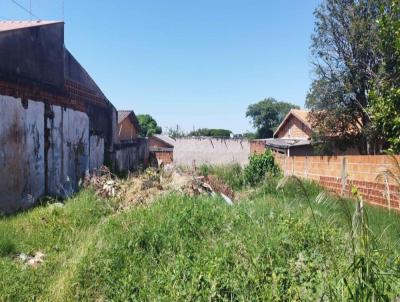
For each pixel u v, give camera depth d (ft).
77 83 49.75
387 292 8.01
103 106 58.65
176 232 15.90
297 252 12.70
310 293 9.62
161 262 13.76
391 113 25.61
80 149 45.29
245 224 16.08
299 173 43.14
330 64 53.21
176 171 37.42
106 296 12.44
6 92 29.55
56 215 23.30
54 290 13.04
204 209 18.79
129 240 15.65
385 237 14.05
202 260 12.69
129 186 30.42
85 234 19.11
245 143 74.08
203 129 159.33
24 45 33.17
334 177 31.40
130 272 13.50
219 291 10.76
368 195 24.53
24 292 13.19
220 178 46.14
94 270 13.83
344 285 8.09
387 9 44.32
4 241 18.08
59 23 39.93
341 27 51.16
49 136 36.65
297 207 19.76
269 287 10.50
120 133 95.66
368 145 49.32
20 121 31.37
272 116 150.92
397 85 39.40
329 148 57.21
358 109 52.70
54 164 37.60
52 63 38.81
